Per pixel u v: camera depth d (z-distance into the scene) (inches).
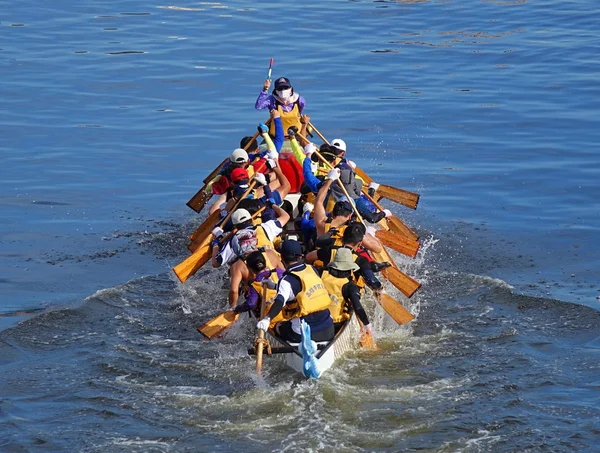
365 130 2273.6
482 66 2839.6
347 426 1065.5
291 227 1553.9
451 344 1283.2
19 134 2241.6
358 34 3245.6
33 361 1241.4
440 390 1148.5
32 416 1093.1
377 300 1366.9
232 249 1341.0
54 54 2955.2
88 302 1432.1
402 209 1836.9
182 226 1776.6
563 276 1518.2
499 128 2282.2
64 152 2135.8
